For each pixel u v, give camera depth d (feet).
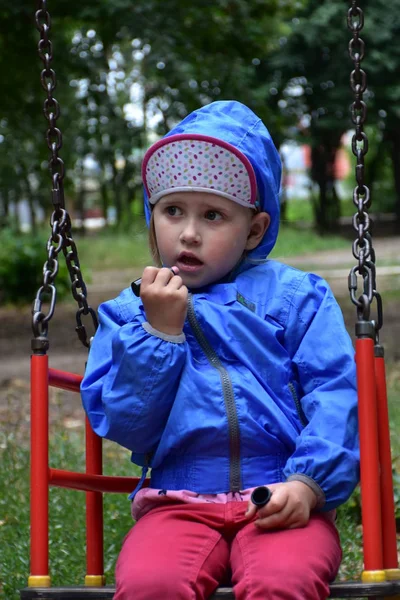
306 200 155.63
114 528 13.60
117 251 75.56
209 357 8.64
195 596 7.62
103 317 9.07
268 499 7.63
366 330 8.08
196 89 41.14
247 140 9.10
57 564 12.13
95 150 93.09
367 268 8.28
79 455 17.31
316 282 9.17
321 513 8.14
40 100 46.80
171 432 8.32
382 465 8.55
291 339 8.79
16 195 92.43
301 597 7.34
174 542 7.88
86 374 8.86
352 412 8.22
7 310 49.34
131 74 78.18
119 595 7.60
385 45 96.02
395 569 8.34
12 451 17.13
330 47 97.09
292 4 45.09
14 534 13.58
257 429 8.24
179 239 8.84
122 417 8.26
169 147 8.82
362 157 8.51
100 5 39.34
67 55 44.80
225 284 9.00
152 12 39.09
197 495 8.27
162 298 8.20
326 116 99.76
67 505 14.32
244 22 42.32
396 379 25.72
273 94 100.01
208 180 8.76
